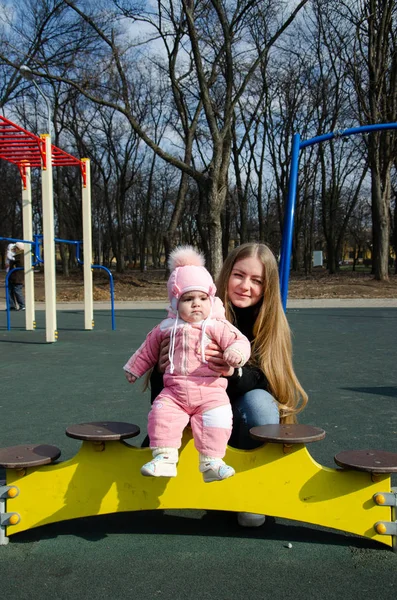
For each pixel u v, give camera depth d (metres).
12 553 2.36
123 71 17.38
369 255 87.25
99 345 8.70
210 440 2.28
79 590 2.06
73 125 33.31
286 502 2.38
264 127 35.06
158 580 2.12
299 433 2.33
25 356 7.66
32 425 4.18
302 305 16.44
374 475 2.31
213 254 17.03
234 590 2.05
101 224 51.03
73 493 2.43
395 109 22.56
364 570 2.19
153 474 2.18
